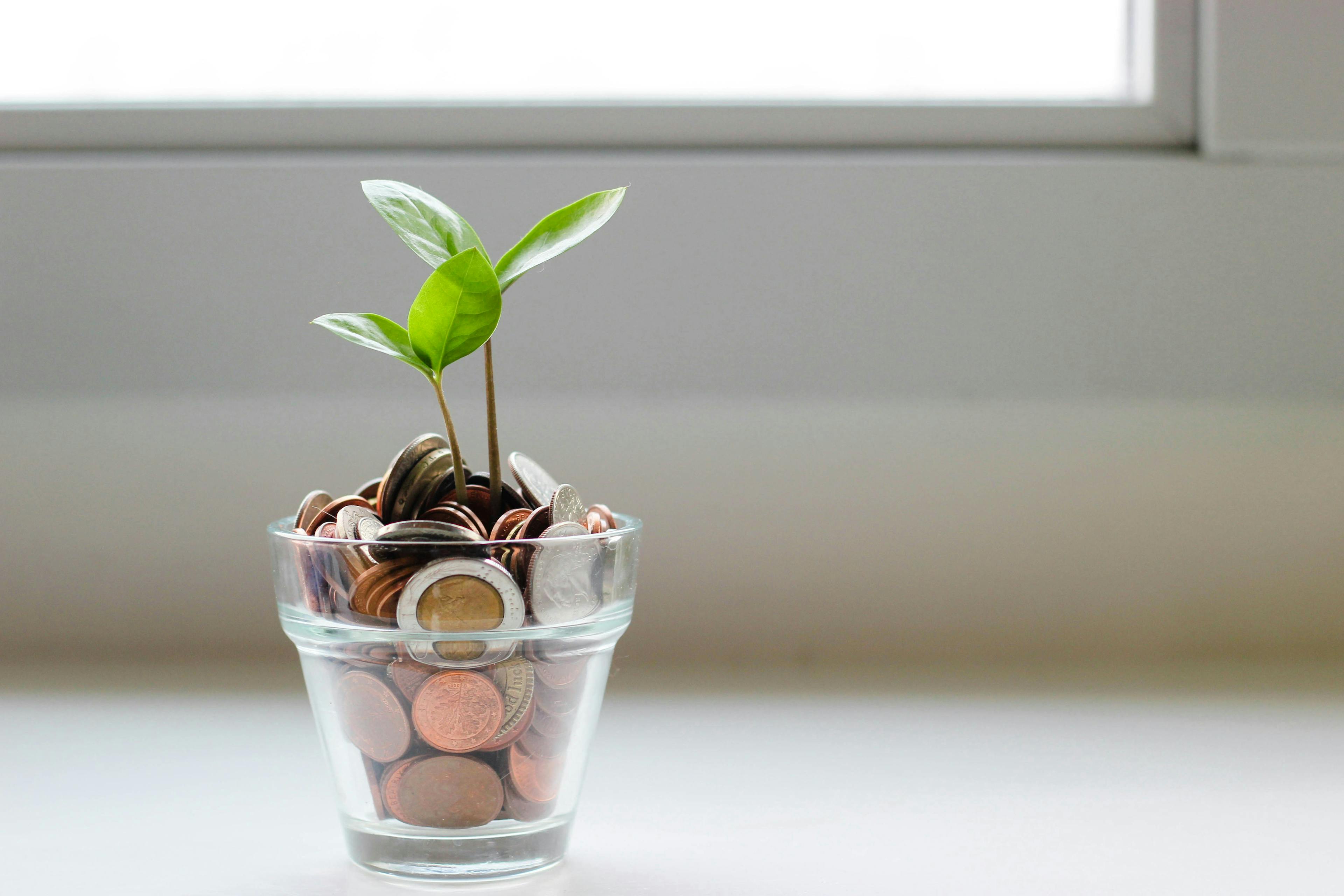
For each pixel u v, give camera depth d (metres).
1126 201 0.83
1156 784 0.71
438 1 0.90
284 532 0.64
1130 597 0.88
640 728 0.77
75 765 0.73
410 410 0.85
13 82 0.89
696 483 0.86
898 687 0.82
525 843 0.64
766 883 0.64
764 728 0.77
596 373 0.83
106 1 0.89
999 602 0.88
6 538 0.86
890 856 0.65
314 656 0.62
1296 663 0.86
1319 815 0.68
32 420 0.84
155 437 0.85
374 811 0.63
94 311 0.83
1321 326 0.83
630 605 0.64
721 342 0.83
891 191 0.83
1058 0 0.90
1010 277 0.83
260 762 0.73
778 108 0.87
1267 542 0.87
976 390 0.83
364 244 0.83
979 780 0.71
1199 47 0.85
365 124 0.86
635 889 0.63
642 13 0.90
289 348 0.83
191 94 0.90
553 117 0.86
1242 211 0.83
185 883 0.64
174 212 0.83
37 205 0.83
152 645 0.87
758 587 0.88
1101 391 0.83
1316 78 0.83
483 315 0.62
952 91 0.90
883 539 0.87
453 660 0.61
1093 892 0.63
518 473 0.65
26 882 0.64
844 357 0.83
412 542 0.61
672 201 0.83
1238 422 0.85
